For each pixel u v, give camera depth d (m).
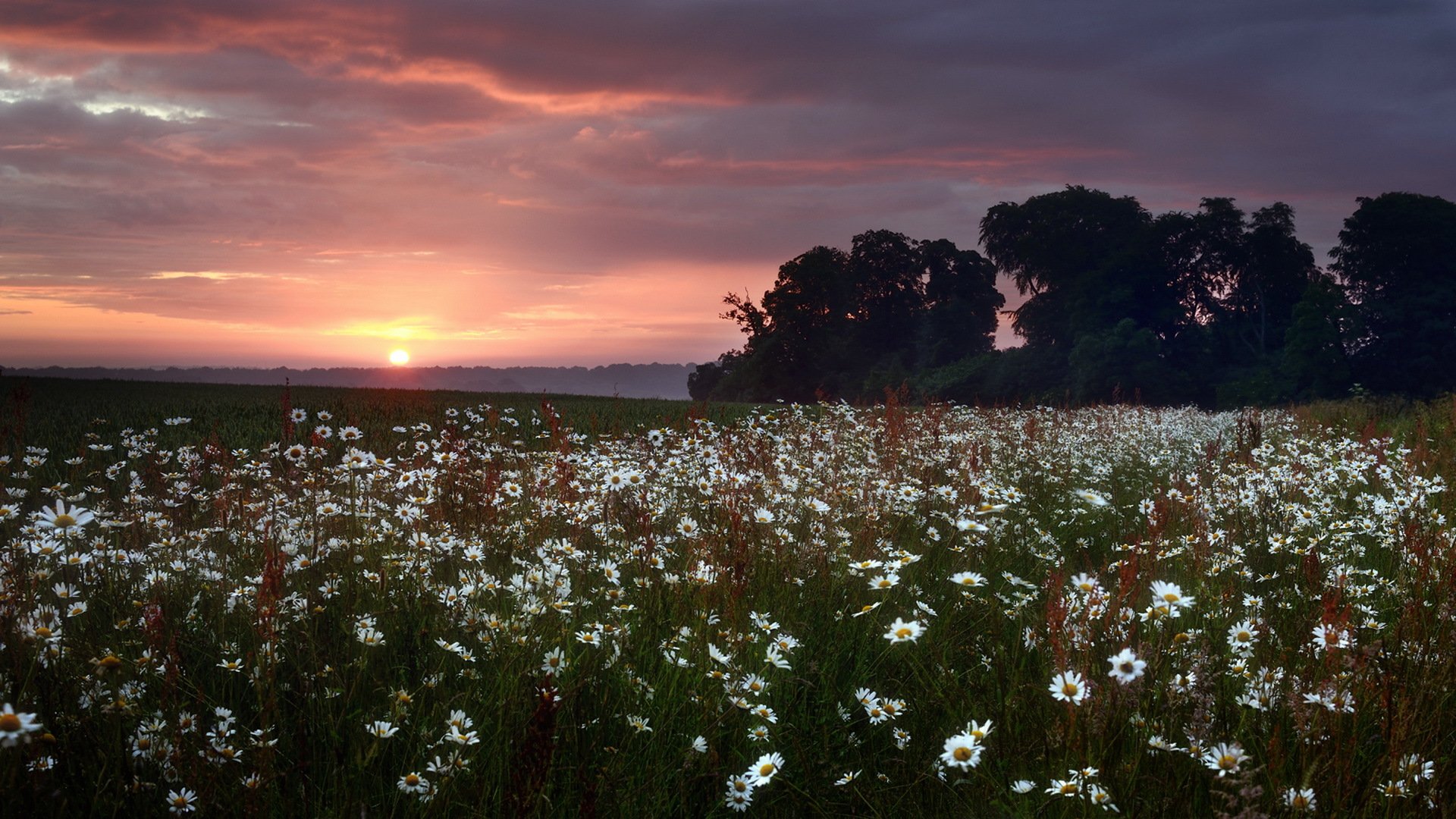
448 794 3.04
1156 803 3.07
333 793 3.04
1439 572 4.80
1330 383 60.66
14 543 4.57
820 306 91.69
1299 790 2.84
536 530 5.91
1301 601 5.06
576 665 3.99
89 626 4.04
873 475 8.73
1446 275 68.50
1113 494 10.46
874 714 3.86
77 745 2.96
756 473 7.73
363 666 3.83
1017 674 4.10
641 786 3.27
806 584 5.41
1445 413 18.45
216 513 6.10
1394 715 3.14
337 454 10.41
